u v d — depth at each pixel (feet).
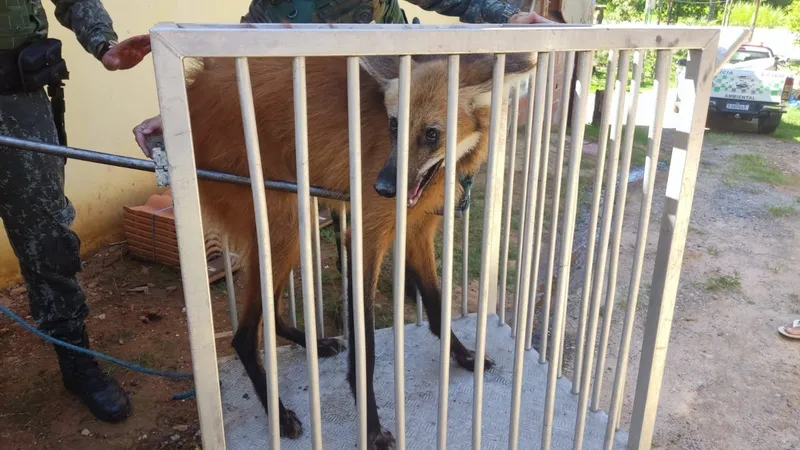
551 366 5.98
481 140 7.18
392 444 7.19
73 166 13.48
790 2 84.02
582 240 16.88
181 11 15.12
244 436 7.39
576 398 8.04
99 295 12.72
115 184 14.67
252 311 7.90
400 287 4.98
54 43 7.91
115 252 14.49
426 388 8.31
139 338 11.33
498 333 9.67
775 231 19.45
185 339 11.42
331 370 8.79
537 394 8.17
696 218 20.24
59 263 8.45
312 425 5.17
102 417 8.95
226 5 16.46
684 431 9.79
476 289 14.01
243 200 7.36
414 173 6.48
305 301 4.75
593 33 4.89
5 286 12.70
